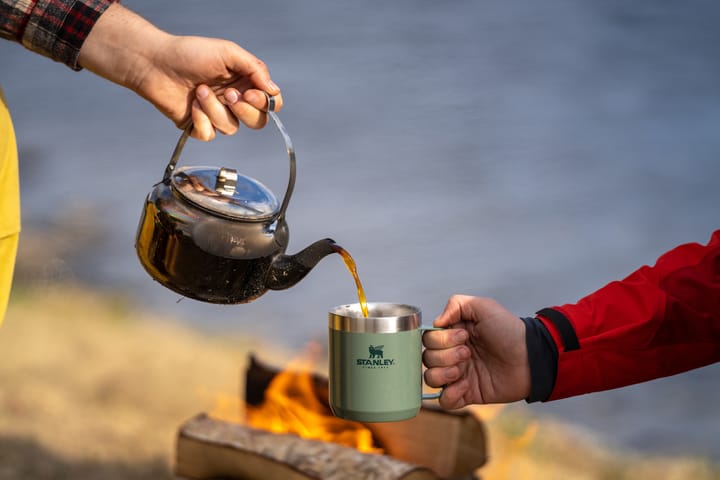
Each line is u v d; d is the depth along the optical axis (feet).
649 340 6.55
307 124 48.21
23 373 14.97
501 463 13.06
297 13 85.71
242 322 21.93
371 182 37.22
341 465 7.72
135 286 24.68
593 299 6.74
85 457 11.80
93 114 51.93
